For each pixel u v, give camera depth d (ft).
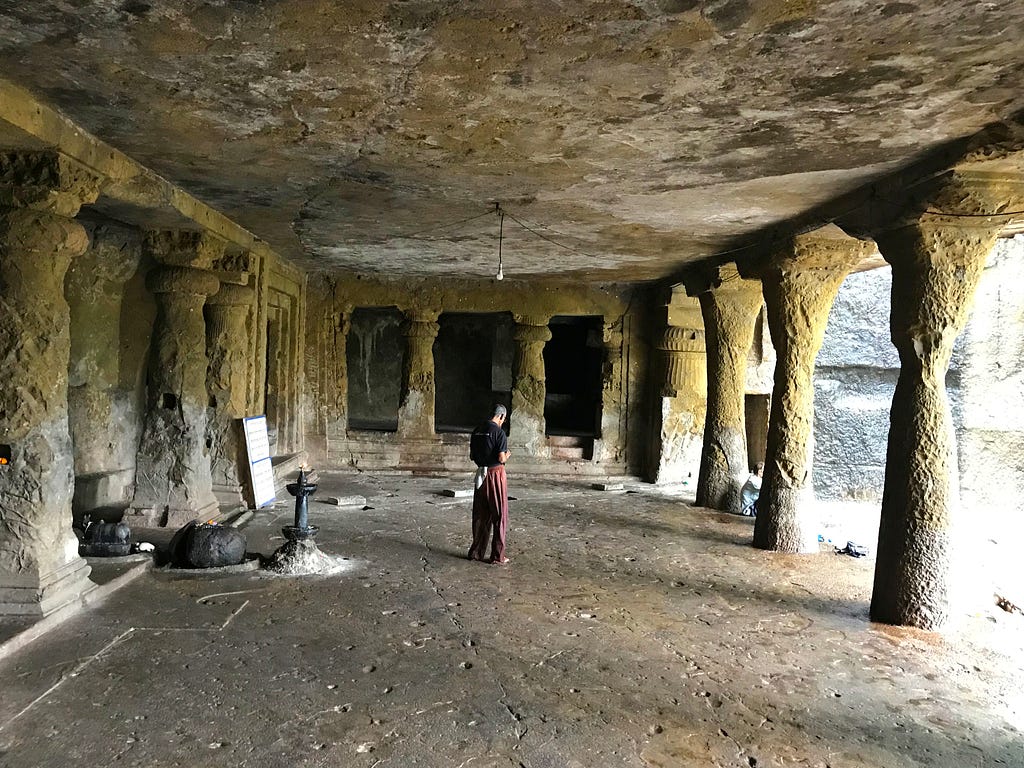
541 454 42.16
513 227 26.35
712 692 13.60
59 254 16.35
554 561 22.91
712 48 11.64
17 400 15.55
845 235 23.48
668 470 39.91
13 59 12.51
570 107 14.47
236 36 11.55
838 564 23.41
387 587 19.40
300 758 10.75
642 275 37.73
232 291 28.40
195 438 25.20
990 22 10.55
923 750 11.71
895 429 18.07
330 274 40.81
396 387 53.16
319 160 18.51
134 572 19.25
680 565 22.90
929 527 17.43
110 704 12.21
